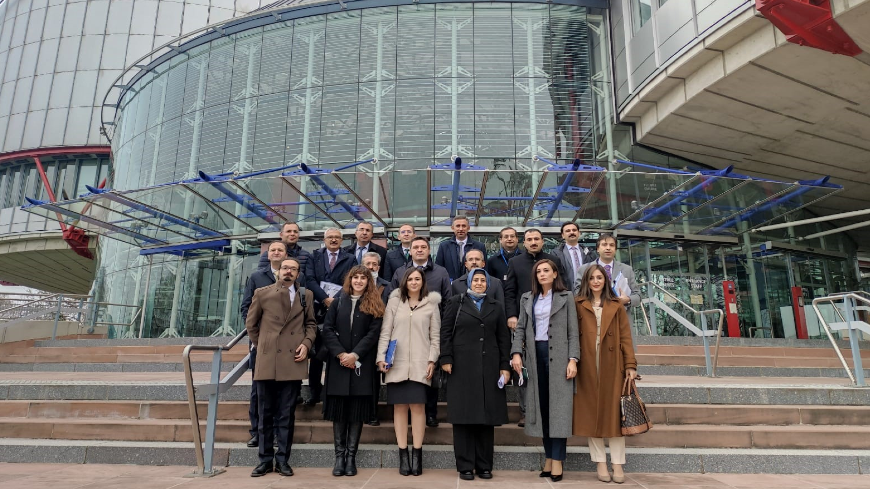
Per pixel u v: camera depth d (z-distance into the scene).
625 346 4.15
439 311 4.57
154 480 3.98
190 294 13.65
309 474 4.24
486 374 4.17
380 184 10.09
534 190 10.61
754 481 4.03
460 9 13.42
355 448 4.29
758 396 5.43
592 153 12.72
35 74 25.55
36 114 24.94
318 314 5.38
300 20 14.00
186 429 4.96
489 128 12.65
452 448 4.65
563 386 4.12
